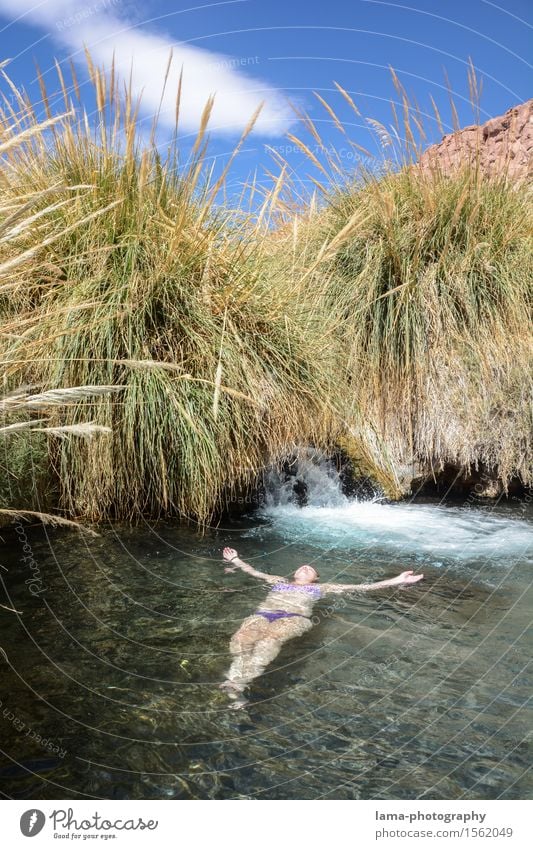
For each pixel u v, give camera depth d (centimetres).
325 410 575
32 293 503
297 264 663
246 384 518
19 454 460
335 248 638
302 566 422
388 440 651
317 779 231
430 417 637
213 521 538
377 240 683
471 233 662
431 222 671
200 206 555
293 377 561
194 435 489
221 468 510
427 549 484
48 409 459
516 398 632
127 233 506
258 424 531
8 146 269
